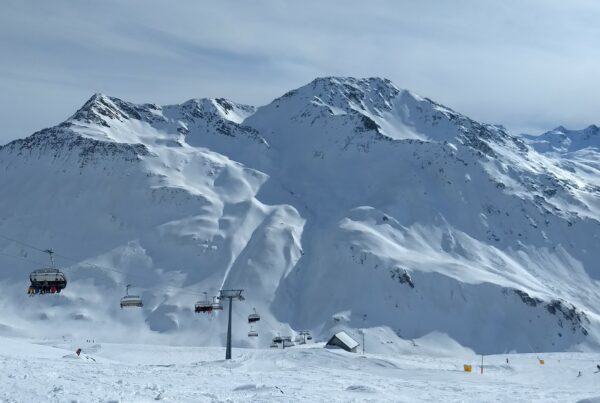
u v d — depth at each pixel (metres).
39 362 30.52
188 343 169.88
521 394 37.31
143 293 197.00
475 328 174.50
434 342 167.50
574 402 33.00
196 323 179.00
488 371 78.81
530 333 174.25
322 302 188.38
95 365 35.41
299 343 136.00
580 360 95.00
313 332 175.50
